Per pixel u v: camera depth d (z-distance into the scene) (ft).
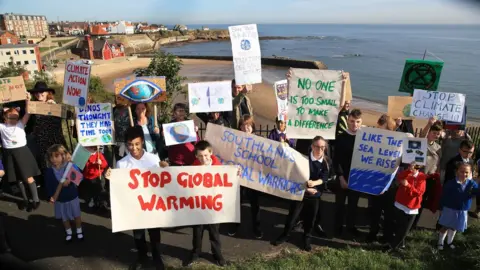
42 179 25.85
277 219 22.26
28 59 193.88
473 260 17.56
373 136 19.21
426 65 22.31
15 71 81.82
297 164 18.35
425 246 18.94
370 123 85.61
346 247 19.03
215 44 507.71
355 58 270.46
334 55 301.43
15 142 21.36
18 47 188.75
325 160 18.61
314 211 18.44
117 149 22.40
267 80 166.91
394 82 156.15
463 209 17.75
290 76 21.24
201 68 222.89
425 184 18.11
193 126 20.36
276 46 447.42
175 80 41.93
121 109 21.99
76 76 21.07
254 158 19.34
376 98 122.72
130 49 435.94
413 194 17.47
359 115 19.74
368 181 19.29
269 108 99.96
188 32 583.58
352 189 19.63
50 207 23.21
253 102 106.11
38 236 20.03
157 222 16.98
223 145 20.12
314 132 21.66
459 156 19.48
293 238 20.18
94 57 293.23
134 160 16.87
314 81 21.04
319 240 19.99
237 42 22.09
